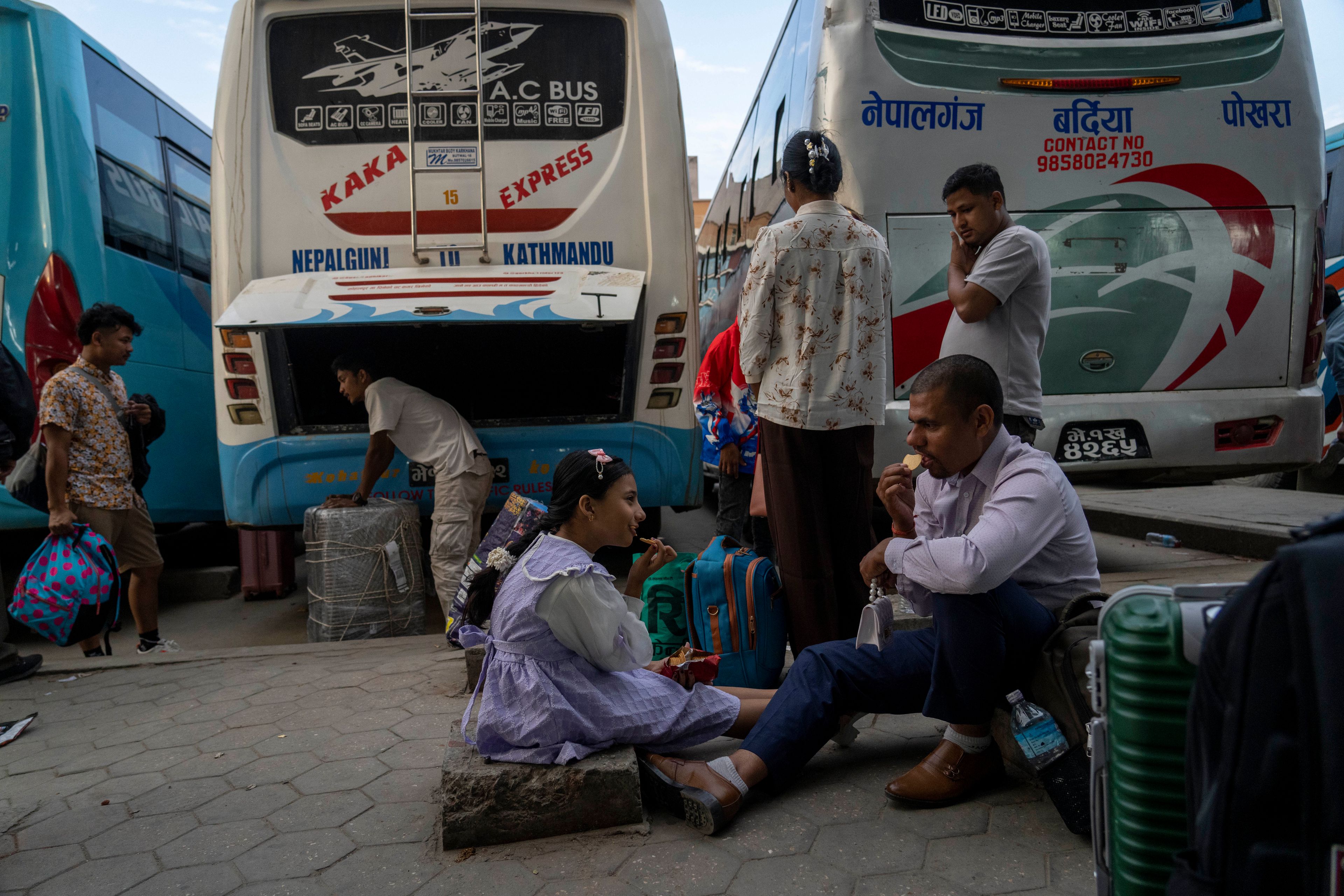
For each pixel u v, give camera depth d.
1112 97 4.63
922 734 2.79
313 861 2.18
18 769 2.92
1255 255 4.73
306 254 4.79
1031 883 1.90
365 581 4.57
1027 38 4.63
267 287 4.50
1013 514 2.13
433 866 2.12
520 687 2.29
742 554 3.19
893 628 2.81
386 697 3.43
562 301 4.36
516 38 4.89
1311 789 0.75
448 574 4.61
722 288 7.73
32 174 5.21
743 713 2.57
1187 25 4.68
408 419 4.61
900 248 4.60
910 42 4.57
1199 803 0.91
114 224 5.73
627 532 2.38
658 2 5.02
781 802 2.35
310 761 2.83
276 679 3.78
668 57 5.01
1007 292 3.12
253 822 2.41
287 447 4.83
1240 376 4.77
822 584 3.05
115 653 4.96
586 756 2.29
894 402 4.65
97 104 5.67
